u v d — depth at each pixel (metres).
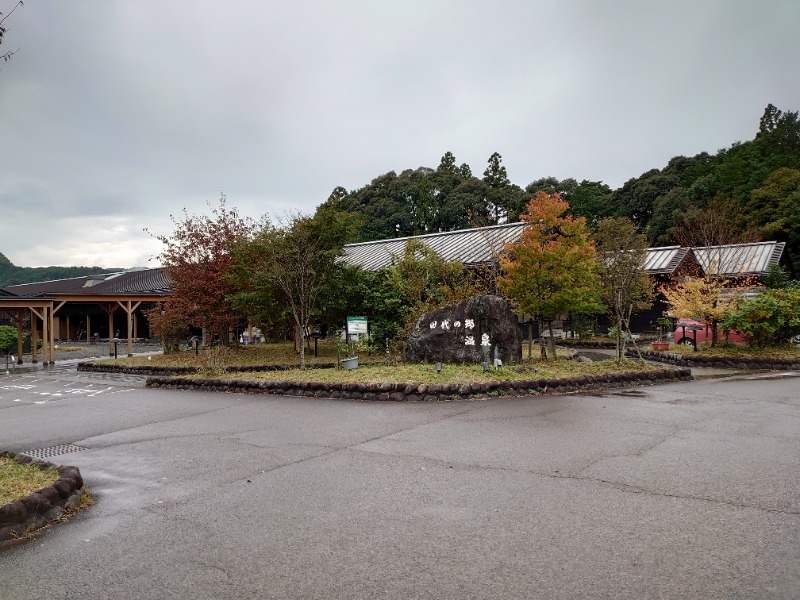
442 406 8.33
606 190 52.31
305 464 5.48
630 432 6.32
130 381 14.24
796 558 3.17
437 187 46.97
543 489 4.48
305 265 13.22
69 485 4.58
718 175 39.19
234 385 10.88
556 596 2.85
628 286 12.06
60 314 39.44
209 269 16.94
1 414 9.50
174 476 5.29
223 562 3.38
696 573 3.04
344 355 15.61
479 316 11.35
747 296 15.38
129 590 3.08
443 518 3.95
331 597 2.92
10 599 3.02
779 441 5.78
